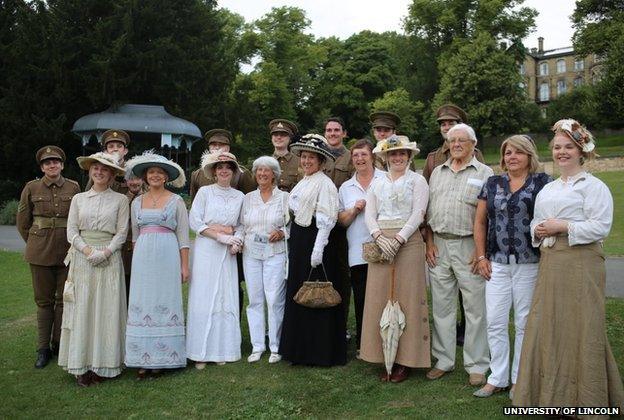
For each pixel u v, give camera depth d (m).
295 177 6.38
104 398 4.74
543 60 70.50
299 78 44.97
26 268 11.10
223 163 5.63
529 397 3.87
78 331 5.04
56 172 5.77
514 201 4.29
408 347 4.79
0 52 23.16
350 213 5.31
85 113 24.31
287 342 5.30
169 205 5.37
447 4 46.16
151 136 24.22
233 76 27.27
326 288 5.08
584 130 3.92
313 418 4.20
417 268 4.84
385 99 43.56
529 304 4.27
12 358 5.84
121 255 5.37
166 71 24.58
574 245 3.80
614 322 6.11
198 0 26.44
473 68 40.50
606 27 37.94
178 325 5.25
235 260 5.65
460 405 4.28
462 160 4.82
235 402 4.55
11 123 22.36
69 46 22.84
